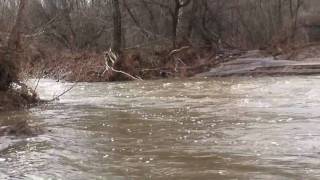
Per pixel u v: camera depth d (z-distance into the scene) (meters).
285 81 22.16
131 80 29.53
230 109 13.04
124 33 42.97
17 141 9.16
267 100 14.75
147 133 9.80
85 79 29.61
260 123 10.48
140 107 14.26
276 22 53.78
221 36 46.94
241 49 43.25
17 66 15.52
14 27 15.65
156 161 7.41
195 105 14.34
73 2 49.03
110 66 30.48
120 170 6.95
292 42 42.53
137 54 32.22
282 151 7.73
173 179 6.43
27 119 12.34
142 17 44.12
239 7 49.78
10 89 15.38
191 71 32.12
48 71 31.28
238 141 8.64
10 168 7.25
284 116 11.34
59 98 17.84
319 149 7.79
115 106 14.73
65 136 9.66
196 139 8.98
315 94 15.83
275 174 6.46
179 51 34.34
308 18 51.44
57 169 7.12
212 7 45.22
